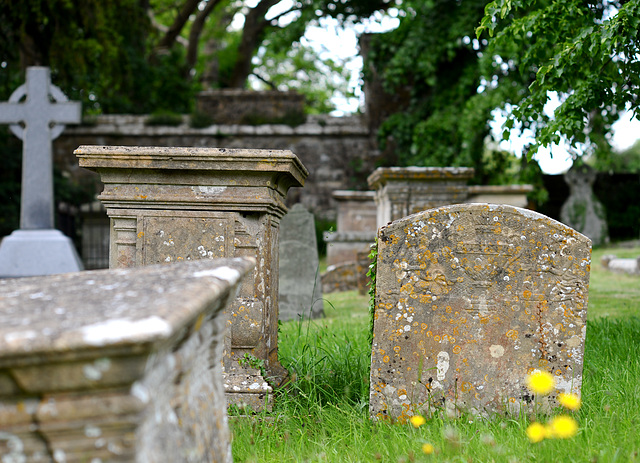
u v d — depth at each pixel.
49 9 14.43
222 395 2.17
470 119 13.30
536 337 3.16
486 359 3.17
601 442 2.58
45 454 1.34
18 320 1.35
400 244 3.20
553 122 4.98
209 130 19.38
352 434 3.00
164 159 3.45
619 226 18.97
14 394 1.31
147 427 1.42
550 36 5.29
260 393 3.45
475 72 14.08
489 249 3.18
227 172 3.51
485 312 3.18
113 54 15.51
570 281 3.15
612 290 8.47
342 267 10.67
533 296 3.16
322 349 4.18
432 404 3.18
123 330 1.24
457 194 8.89
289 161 3.45
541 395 3.14
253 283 3.56
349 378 3.86
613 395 3.23
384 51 16.66
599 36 4.48
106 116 19.41
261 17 23.70
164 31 25.41
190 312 1.44
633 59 4.81
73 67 15.68
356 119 19.62
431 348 3.19
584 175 17.86
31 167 10.66
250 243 3.54
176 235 3.54
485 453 2.53
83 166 3.49
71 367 1.27
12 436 1.33
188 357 1.72
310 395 3.45
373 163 19.34
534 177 15.02
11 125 10.76
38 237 10.54
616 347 4.26
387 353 3.20
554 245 3.16
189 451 1.67
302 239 7.89
